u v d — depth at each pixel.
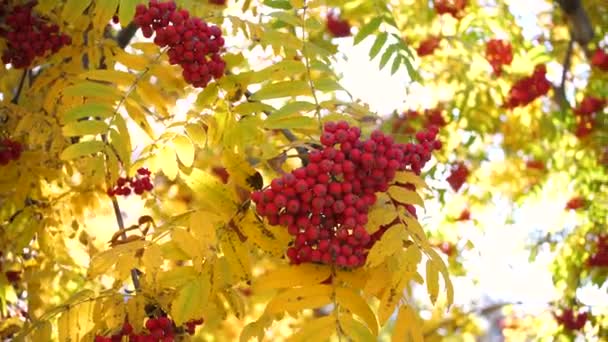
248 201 2.25
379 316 1.99
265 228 2.24
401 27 5.88
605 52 5.84
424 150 2.32
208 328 3.81
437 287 2.04
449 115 6.12
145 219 2.56
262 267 3.19
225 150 2.40
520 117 6.14
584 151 6.28
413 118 6.12
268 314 2.09
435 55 5.95
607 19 6.05
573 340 6.33
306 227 2.08
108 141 2.53
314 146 2.39
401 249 2.05
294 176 2.07
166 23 2.56
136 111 2.62
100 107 2.53
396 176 2.21
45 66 3.72
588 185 6.32
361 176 2.11
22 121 3.10
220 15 2.95
